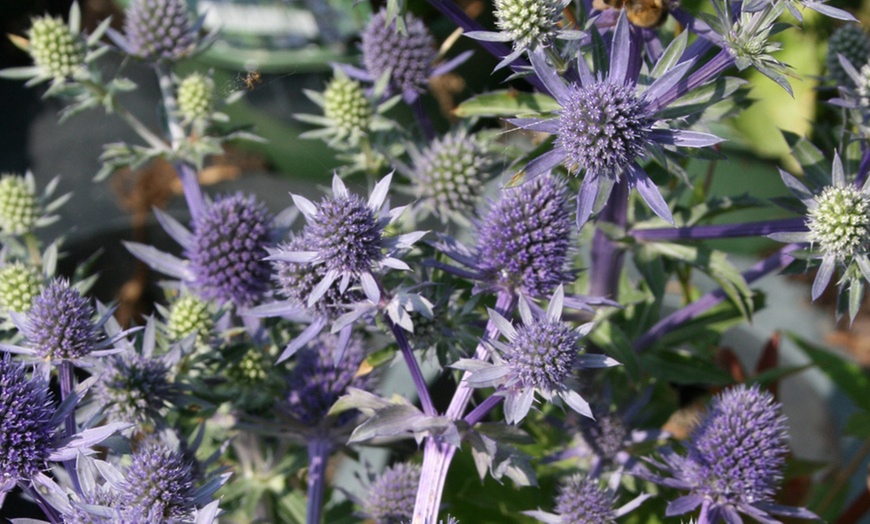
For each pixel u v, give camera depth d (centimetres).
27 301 45
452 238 43
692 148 43
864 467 56
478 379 40
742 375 53
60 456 40
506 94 46
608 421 46
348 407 42
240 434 48
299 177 94
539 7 41
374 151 50
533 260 42
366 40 50
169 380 44
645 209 46
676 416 56
